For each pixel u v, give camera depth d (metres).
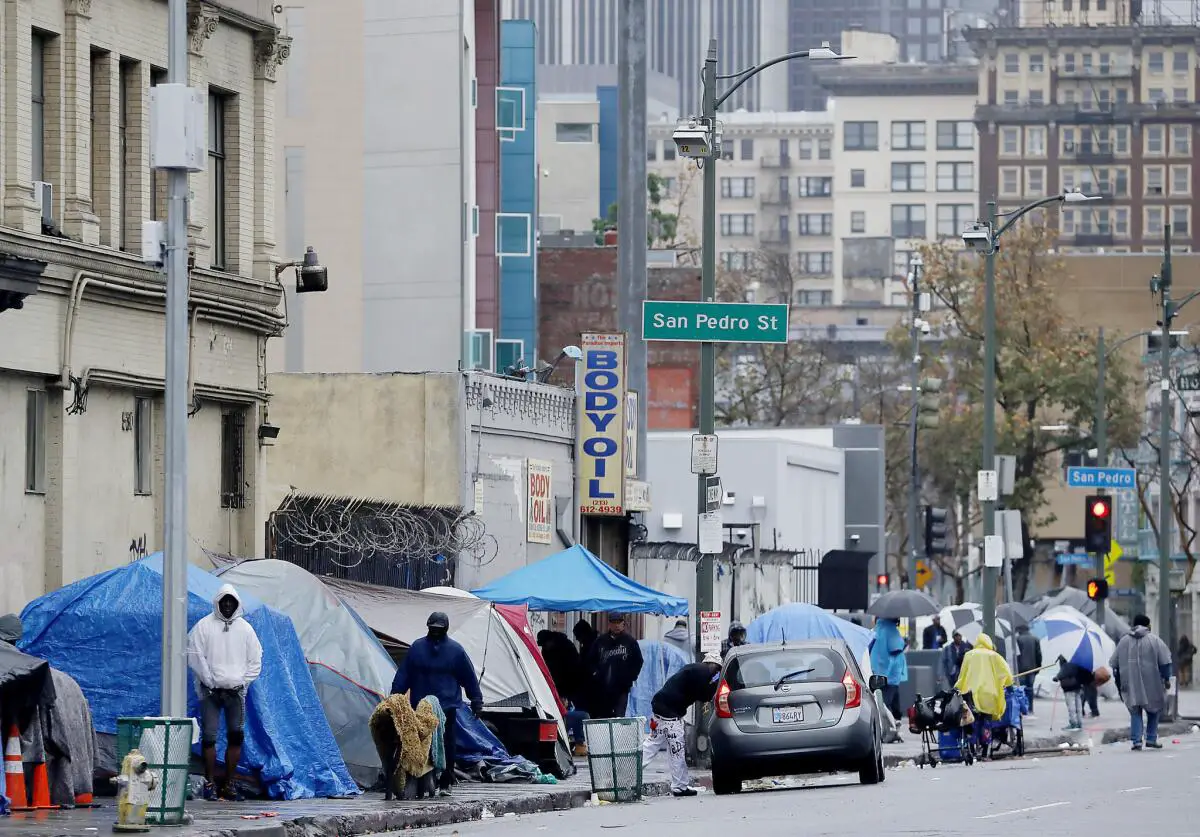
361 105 124.44
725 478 147.62
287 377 92.69
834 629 94.19
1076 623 103.19
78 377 65.06
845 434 177.88
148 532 69.75
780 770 64.81
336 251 124.44
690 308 75.12
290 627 58.41
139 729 47.22
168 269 50.41
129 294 67.81
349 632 62.44
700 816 53.06
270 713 56.72
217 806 53.31
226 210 76.25
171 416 50.12
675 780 65.88
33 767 50.31
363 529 81.06
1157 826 45.94
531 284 161.75
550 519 99.31
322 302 124.06
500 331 159.62
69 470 64.69
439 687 59.66
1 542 61.81
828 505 165.12
